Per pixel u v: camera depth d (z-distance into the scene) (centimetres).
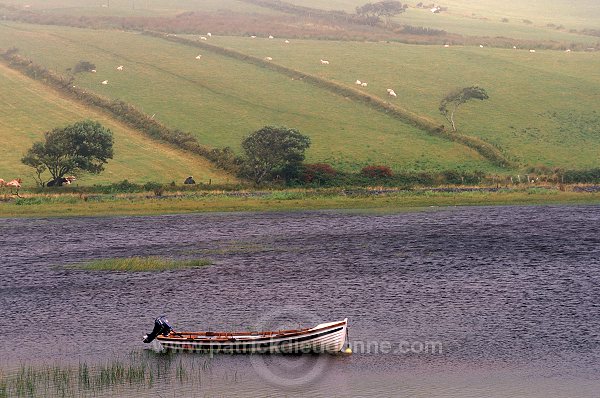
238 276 19438
